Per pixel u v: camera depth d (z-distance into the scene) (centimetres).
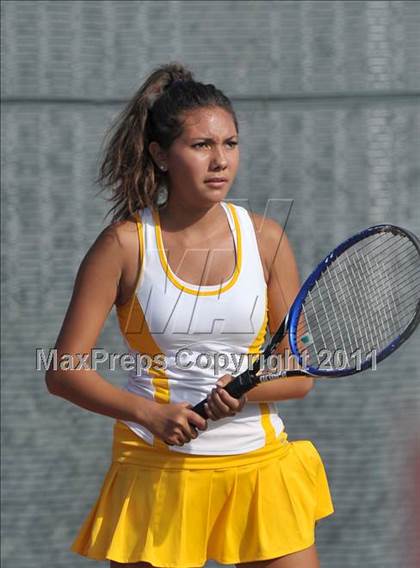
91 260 950
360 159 1408
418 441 1426
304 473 1000
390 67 1403
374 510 1431
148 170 980
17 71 1377
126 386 998
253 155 1398
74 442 1416
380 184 1411
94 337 950
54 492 1415
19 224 1391
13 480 1409
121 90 1387
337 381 1424
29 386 1404
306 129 1402
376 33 1401
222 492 957
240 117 1395
